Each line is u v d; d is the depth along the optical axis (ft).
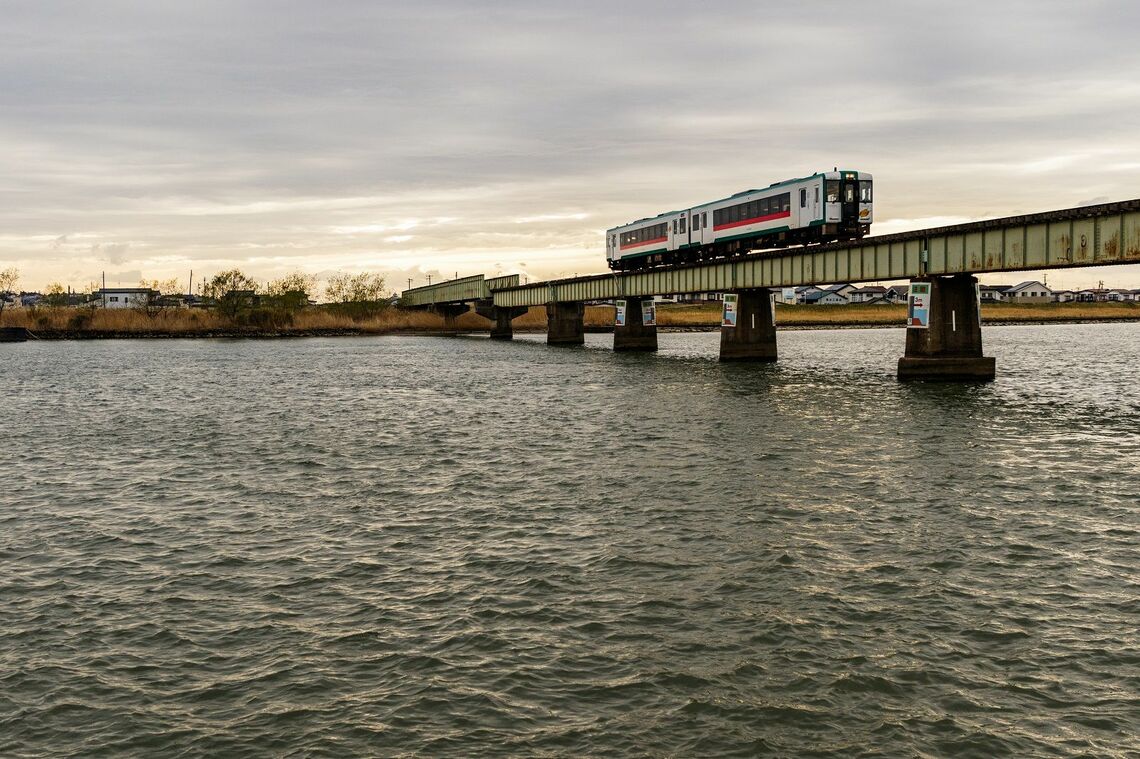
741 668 52.37
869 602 62.08
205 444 136.87
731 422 150.61
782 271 253.85
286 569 71.82
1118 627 57.52
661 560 71.67
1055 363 296.71
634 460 116.06
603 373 264.11
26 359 360.69
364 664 53.88
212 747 45.27
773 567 69.51
